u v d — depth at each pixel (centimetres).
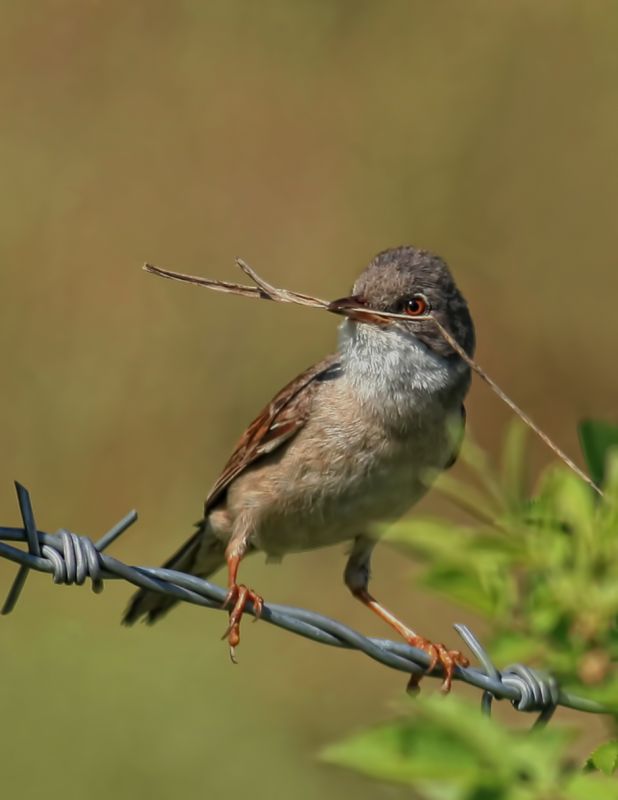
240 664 1207
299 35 1647
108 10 1641
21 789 1070
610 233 1561
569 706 495
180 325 1464
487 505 380
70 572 529
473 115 1605
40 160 1530
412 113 1599
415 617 1312
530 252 1567
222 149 1560
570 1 1644
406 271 757
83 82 1591
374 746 318
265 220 1523
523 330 1539
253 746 1126
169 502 1377
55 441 1405
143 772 1099
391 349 734
